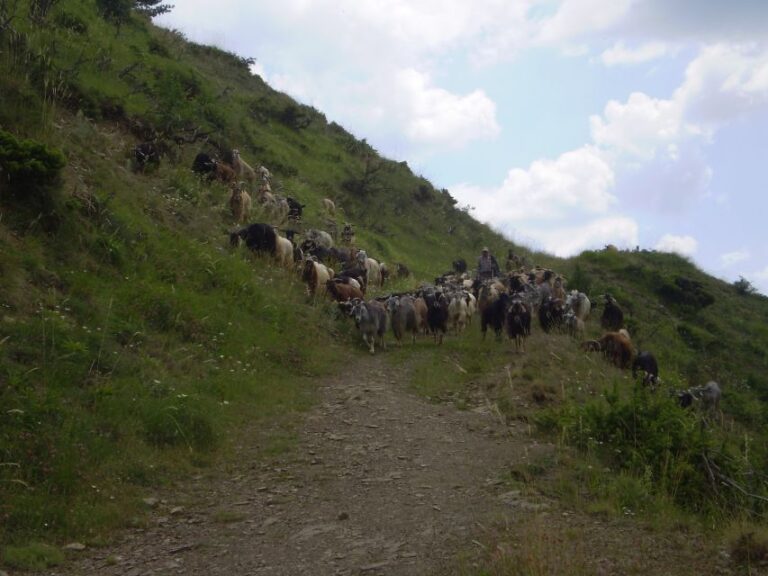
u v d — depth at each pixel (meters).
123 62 22.38
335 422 10.53
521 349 15.13
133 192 15.65
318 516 7.25
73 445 7.81
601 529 6.58
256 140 28.77
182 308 12.62
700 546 6.28
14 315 9.66
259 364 12.60
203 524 7.10
